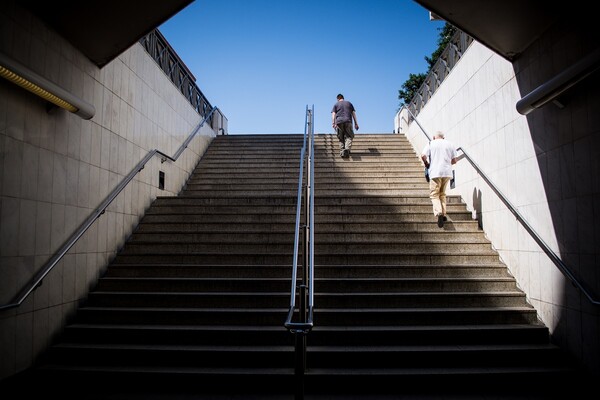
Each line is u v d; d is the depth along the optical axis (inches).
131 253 229.6
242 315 181.8
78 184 196.9
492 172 230.8
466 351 160.7
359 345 169.5
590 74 141.1
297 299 190.7
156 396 146.3
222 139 446.0
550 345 168.9
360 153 398.3
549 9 169.3
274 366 159.9
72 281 188.7
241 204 277.9
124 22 188.4
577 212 159.0
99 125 216.5
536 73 186.2
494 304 192.5
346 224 251.4
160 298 194.1
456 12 187.0
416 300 191.0
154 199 287.3
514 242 207.2
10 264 151.8
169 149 321.1
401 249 231.1
